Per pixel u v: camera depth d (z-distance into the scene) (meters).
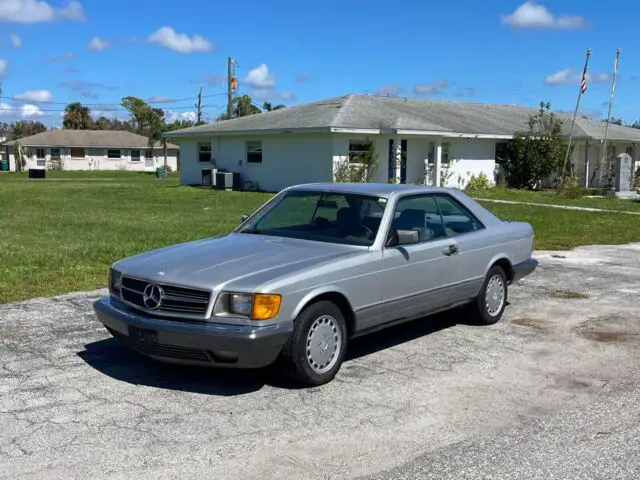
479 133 30.41
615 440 4.37
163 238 13.14
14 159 65.56
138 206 21.92
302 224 6.33
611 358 6.15
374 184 6.85
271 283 4.89
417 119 28.78
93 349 6.03
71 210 20.41
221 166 32.00
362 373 5.61
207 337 4.74
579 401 5.07
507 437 4.40
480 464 4.01
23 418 4.53
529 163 31.84
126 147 66.38
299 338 5.04
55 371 5.45
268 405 4.85
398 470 3.92
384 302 5.77
